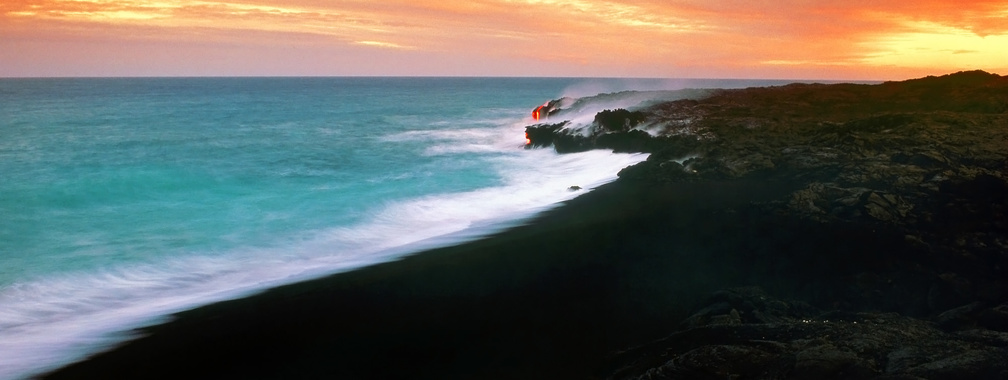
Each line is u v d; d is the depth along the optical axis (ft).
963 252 37.04
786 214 47.06
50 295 37.96
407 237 51.70
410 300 35.83
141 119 178.19
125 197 64.54
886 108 108.68
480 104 271.49
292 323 32.81
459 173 83.20
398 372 27.32
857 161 64.23
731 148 77.15
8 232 50.98
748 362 23.43
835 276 36.14
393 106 254.47
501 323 32.32
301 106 252.83
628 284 37.42
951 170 56.24
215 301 36.35
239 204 62.69
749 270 38.37
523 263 41.93
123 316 34.37
